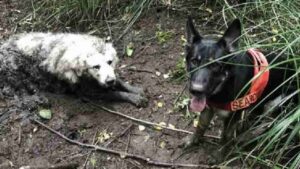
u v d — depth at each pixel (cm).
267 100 130
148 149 133
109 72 140
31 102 145
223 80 114
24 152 133
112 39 169
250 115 134
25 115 142
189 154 131
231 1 172
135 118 142
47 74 148
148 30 170
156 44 165
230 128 125
